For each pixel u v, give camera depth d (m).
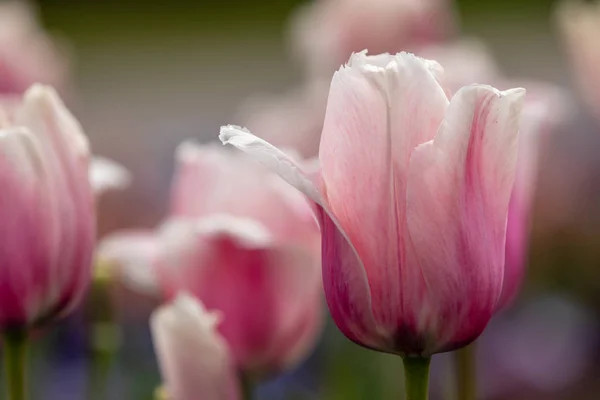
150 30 3.70
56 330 0.97
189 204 0.68
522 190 0.64
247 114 1.26
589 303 1.33
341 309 0.55
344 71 0.54
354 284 0.55
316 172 0.56
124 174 0.64
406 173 0.54
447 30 1.17
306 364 1.01
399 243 0.55
